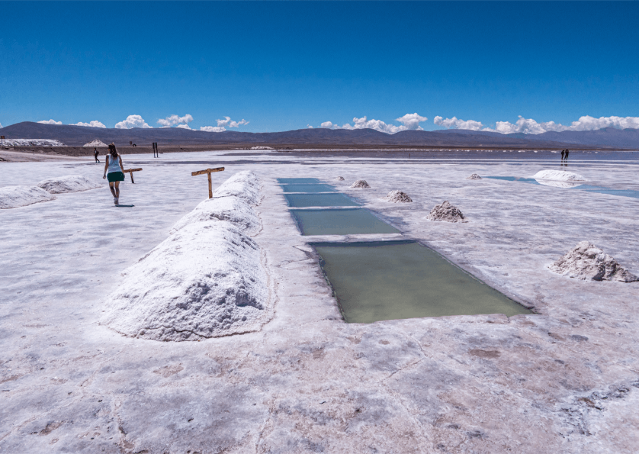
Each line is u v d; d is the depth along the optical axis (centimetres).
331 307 352
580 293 388
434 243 581
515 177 1858
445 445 189
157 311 304
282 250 539
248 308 328
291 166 2641
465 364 261
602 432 198
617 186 1452
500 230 672
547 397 226
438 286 411
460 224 722
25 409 214
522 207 926
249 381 241
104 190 1245
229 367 256
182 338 290
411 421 206
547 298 375
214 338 294
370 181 1584
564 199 1070
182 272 336
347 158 4306
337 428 201
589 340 293
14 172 2036
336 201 1024
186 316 301
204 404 220
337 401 222
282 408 216
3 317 327
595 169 2530
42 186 1143
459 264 479
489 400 223
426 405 219
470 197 1104
